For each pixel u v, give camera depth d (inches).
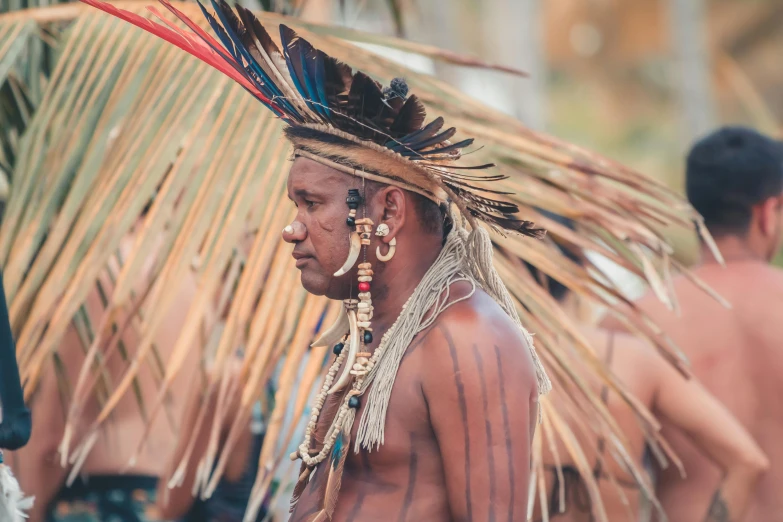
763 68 2001.7
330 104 189.0
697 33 1681.8
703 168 333.7
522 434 183.5
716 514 302.0
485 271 198.1
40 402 325.7
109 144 281.3
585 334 307.0
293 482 345.1
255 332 250.8
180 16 214.5
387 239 193.9
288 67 191.0
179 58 290.5
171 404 333.4
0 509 202.1
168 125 278.1
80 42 302.8
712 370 324.8
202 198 265.0
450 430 183.3
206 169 269.0
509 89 1504.7
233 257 287.4
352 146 191.6
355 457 191.9
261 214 261.7
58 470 330.0
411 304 193.3
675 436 319.0
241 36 196.7
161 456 335.0
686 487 319.9
